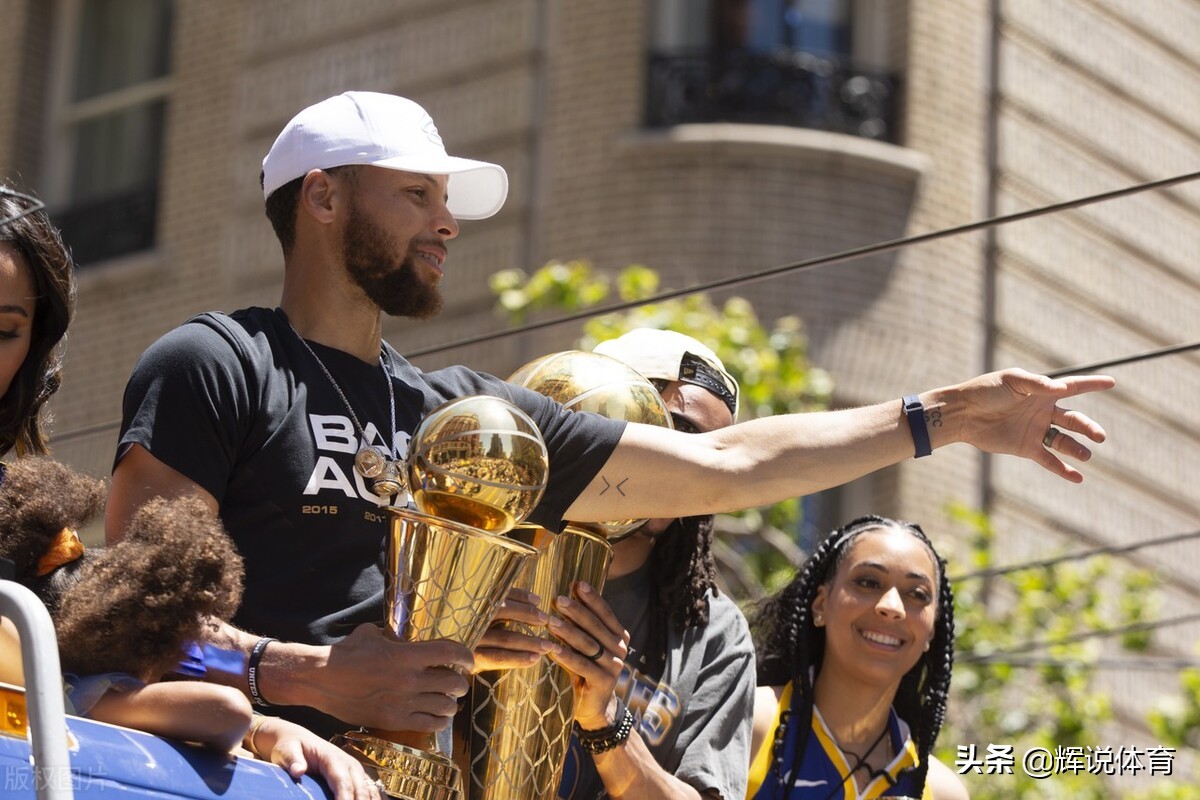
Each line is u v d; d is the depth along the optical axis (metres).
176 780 3.11
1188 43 16.59
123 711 3.25
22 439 4.27
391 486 4.07
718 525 11.62
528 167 14.24
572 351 4.65
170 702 3.24
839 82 14.10
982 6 14.91
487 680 4.16
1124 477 15.18
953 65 14.57
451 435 3.80
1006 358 14.45
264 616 3.96
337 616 3.98
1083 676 12.43
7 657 3.14
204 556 3.38
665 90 14.08
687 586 4.99
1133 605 13.49
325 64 15.57
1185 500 15.64
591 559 4.28
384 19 15.34
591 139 14.05
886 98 14.25
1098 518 14.88
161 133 16.42
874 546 5.70
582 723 4.43
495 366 13.77
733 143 13.66
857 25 14.48
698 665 4.98
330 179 4.27
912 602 5.65
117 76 16.77
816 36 14.36
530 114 14.34
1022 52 15.14
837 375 13.45
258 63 15.95
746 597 11.05
